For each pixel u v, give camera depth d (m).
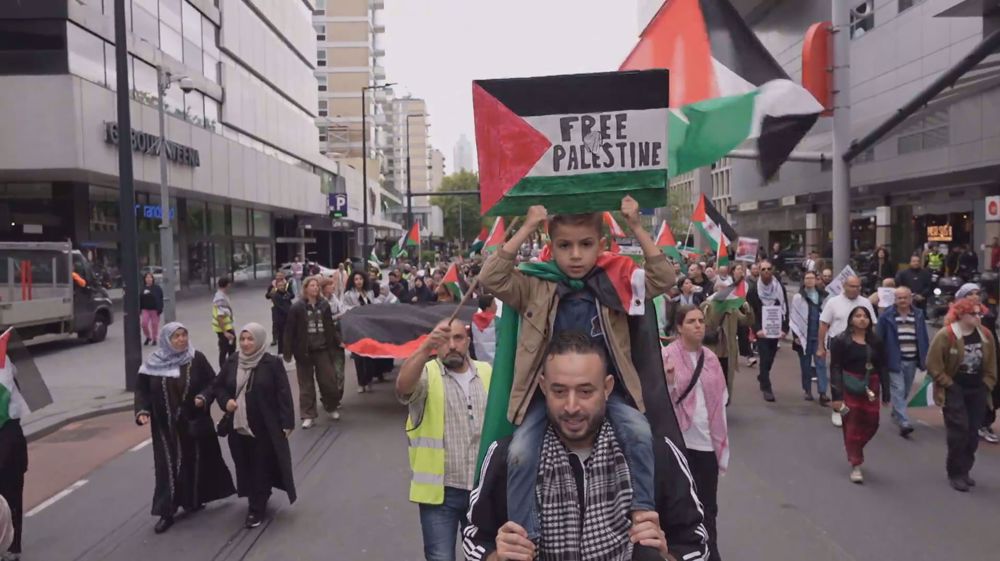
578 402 2.46
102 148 25.16
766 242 43.72
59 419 11.07
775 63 5.27
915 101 10.95
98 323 20.78
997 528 6.38
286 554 6.10
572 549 2.48
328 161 58.31
